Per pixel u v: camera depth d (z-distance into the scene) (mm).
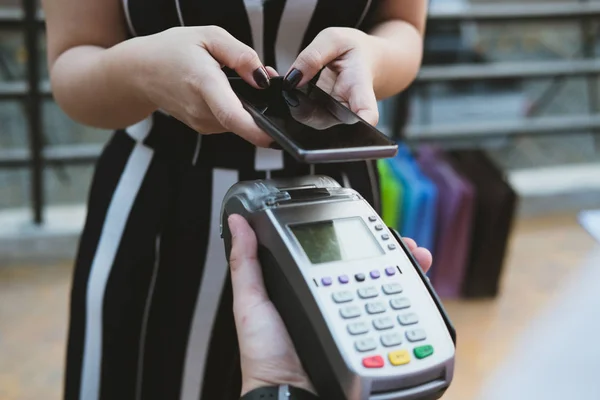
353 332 447
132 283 726
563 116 2525
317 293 458
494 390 1565
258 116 484
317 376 459
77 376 771
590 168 2562
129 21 680
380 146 450
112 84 619
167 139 705
